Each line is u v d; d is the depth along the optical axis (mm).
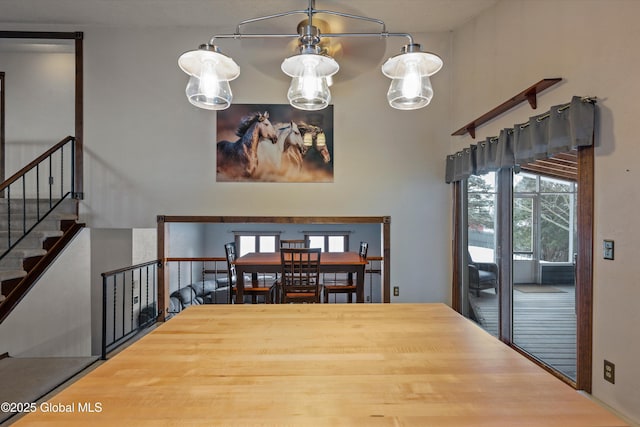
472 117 3639
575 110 2119
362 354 1056
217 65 1570
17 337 3531
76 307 3963
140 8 3627
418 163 4125
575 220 2631
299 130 4094
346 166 4109
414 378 909
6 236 3604
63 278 3844
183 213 4070
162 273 4031
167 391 839
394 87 1607
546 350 2914
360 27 3830
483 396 825
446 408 775
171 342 1144
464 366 980
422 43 4031
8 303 3377
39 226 3764
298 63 1583
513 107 2957
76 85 4027
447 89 4090
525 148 2584
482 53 3459
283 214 4094
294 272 3537
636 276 1875
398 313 1475
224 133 4078
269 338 1183
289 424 716
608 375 2031
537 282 2969
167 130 4070
